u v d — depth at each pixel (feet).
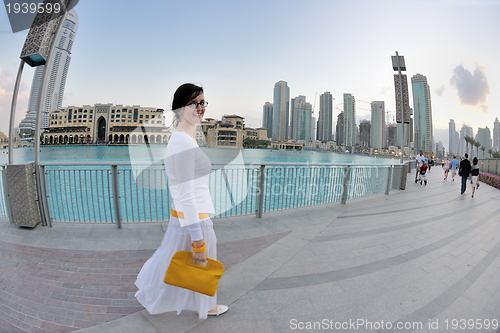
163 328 6.10
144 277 6.13
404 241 12.53
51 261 9.54
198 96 5.00
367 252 11.03
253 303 7.21
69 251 10.36
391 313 6.98
